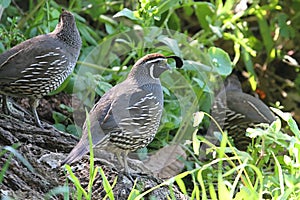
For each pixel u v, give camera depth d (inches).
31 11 469.4
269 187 326.3
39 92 360.8
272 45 549.3
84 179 324.2
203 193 282.8
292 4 574.6
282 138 333.1
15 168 311.0
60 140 356.8
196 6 506.3
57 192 284.0
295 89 569.6
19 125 355.3
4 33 415.5
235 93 446.9
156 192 325.4
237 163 395.9
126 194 317.7
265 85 563.8
